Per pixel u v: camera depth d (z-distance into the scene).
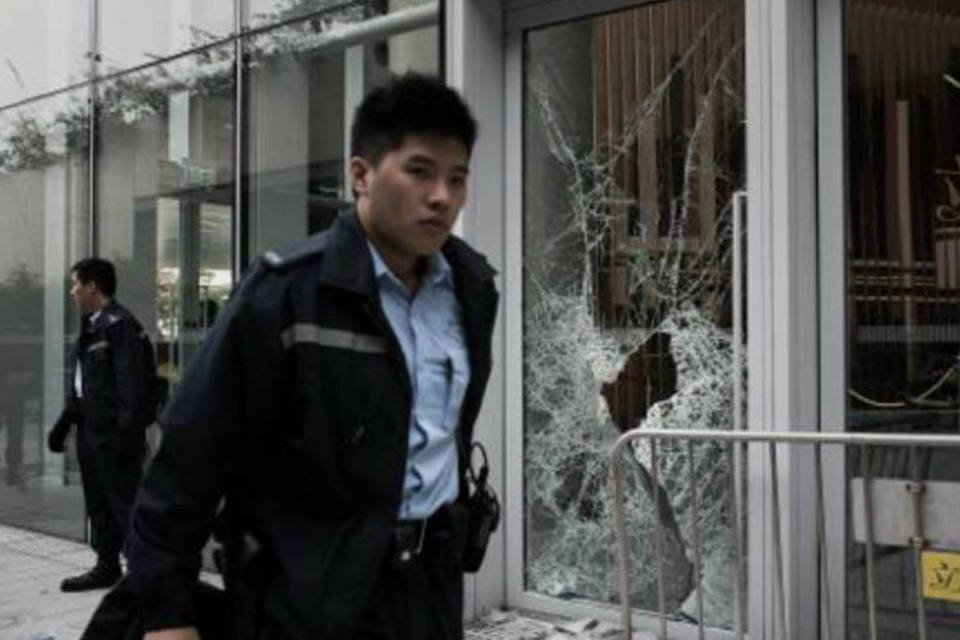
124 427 6.15
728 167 4.86
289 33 6.65
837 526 4.39
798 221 4.48
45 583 6.75
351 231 2.13
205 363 2.06
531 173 5.57
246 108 6.91
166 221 7.48
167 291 7.46
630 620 4.22
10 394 8.69
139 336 6.34
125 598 2.19
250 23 6.89
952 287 4.26
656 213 5.11
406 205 2.09
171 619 2.06
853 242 4.50
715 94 4.91
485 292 2.33
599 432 5.30
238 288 2.10
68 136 8.22
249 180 6.90
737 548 4.41
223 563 2.17
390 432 2.09
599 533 5.28
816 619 4.43
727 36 4.86
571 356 5.40
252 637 2.10
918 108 4.35
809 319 4.51
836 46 4.51
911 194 4.36
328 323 2.06
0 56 8.77
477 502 2.34
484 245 5.51
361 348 2.07
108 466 6.25
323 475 2.06
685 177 5.01
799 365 4.46
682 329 5.00
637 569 5.11
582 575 5.34
